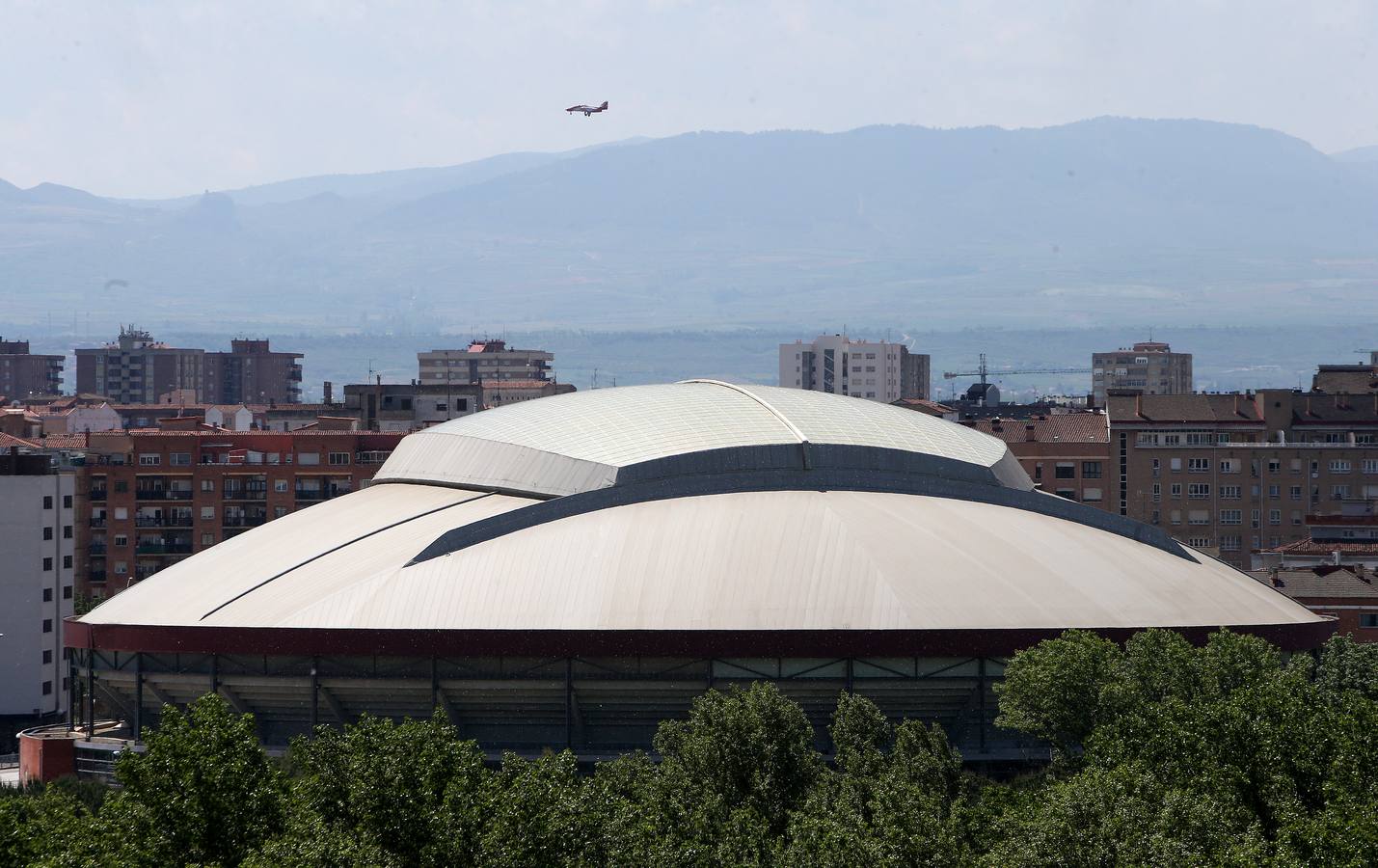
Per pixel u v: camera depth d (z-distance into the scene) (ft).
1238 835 475.72
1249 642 640.99
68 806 561.02
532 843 475.31
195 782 516.32
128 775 524.93
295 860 468.34
